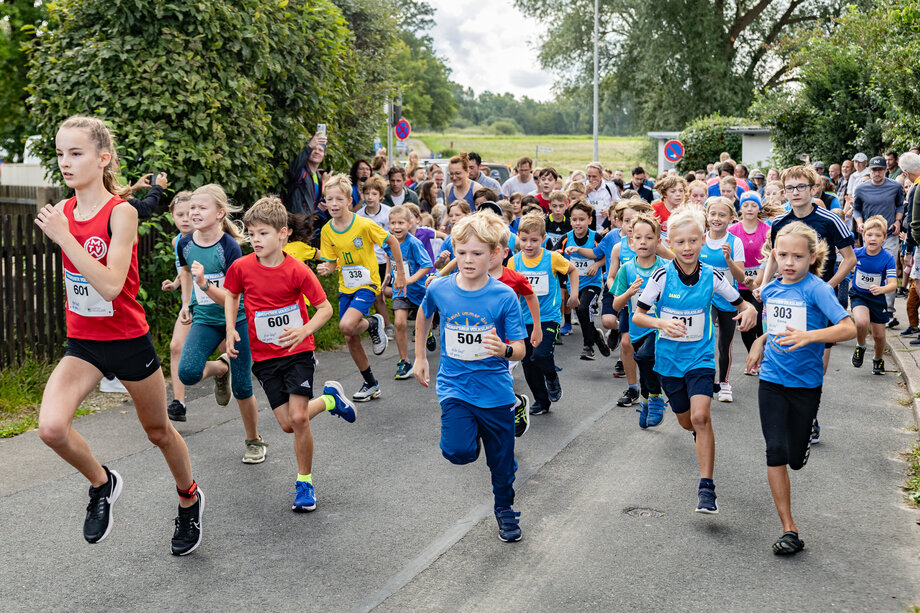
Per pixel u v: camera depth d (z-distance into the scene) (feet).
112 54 29.63
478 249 14.46
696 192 31.73
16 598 12.72
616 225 30.94
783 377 15.01
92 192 12.17
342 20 40.50
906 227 38.75
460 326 14.76
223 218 19.84
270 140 35.09
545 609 12.39
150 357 12.96
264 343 16.49
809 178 22.03
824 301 15.05
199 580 13.34
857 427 22.34
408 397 25.36
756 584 13.21
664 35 114.52
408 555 14.29
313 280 16.53
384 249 27.68
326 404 17.21
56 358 26.58
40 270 25.93
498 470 15.01
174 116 30.35
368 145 52.06
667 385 17.21
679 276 16.92
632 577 13.46
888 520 15.92
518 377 28.60
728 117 104.17
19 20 62.03
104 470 12.83
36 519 15.81
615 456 19.80
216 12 31.68
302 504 16.19
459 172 38.75
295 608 12.42
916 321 33.86
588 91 128.36
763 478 18.24
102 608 12.43
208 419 22.85
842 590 13.00
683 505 16.63
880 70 55.26
